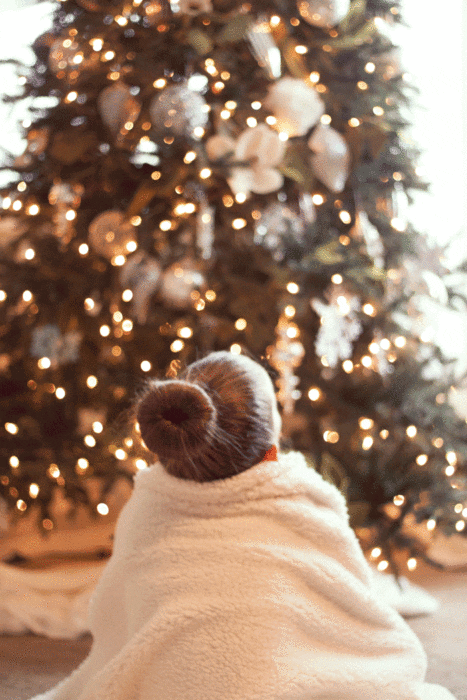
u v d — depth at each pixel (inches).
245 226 85.0
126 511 51.4
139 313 85.4
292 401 88.5
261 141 76.6
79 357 86.4
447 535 85.8
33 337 86.7
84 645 81.7
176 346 83.0
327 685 46.7
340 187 81.0
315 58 83.4
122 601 51.3
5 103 86.7
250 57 81.9
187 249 84.2
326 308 86.7
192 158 78.7
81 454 84.4
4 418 85.1
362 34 80.8
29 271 84.0
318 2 77.4
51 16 86.1
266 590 47.5
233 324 82.2
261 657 46.2
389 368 87.3
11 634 84.0
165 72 81.5
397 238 86.6
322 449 85.5
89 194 85.2
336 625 48.9
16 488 84.2
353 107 82.3
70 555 93.9
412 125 88.4
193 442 46.1
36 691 73.5
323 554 49.7
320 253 80.4
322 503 50.9
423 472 83.7
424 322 89.2
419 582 95.8
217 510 49.3
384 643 49.7
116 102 79.0
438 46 111.6
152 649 47.3
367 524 82.4
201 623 47.0
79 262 84.2
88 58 82.2
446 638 81.9
